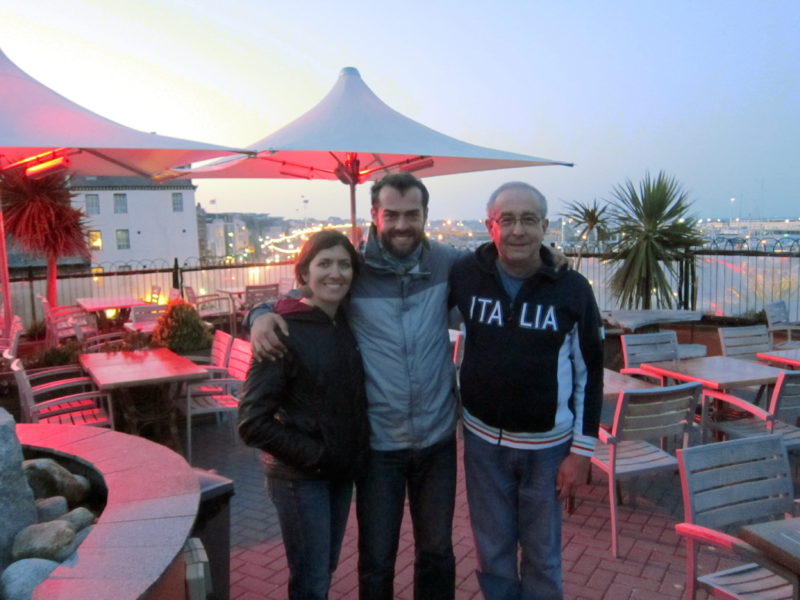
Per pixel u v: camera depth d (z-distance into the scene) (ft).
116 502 7.50
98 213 138.10
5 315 21.31
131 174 21.35
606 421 19.47
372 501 8.05
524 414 7.97
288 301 7.80
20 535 7.20
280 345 7.20
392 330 7.89
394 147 20.36
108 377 15.90
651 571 11.14
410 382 7.90
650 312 27.53
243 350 18.17
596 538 12.41
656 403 12.26
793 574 6.59
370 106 23.62
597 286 33.73
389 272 7.94
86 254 38.19
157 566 6.05
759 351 21.56
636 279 30.66
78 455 9.18
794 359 17.57
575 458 8.09
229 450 17.85
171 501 7.50
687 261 31.89
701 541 7.80
